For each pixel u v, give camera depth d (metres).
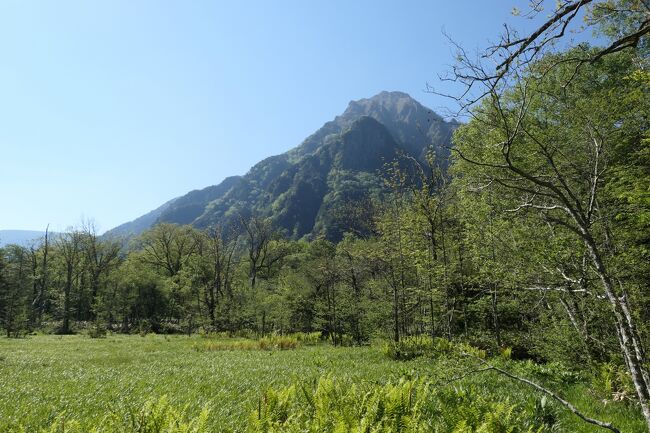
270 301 40.91
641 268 8.34
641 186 9.17
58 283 71.56
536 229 10.74
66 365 18.09
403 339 23.36
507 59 5.14
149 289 67.31
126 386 11.86
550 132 9.51
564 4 5.11
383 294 27.73
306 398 7.64
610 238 8.91
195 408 8.82
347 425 5.59
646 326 7.04
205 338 43.47
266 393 7.06
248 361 19.41
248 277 61.41
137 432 5.89
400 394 6.63
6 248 69.88
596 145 5.56
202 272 57.78
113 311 63.81
